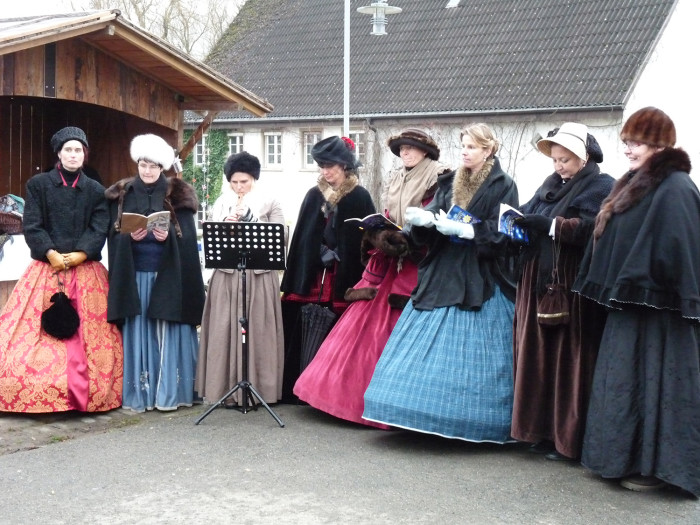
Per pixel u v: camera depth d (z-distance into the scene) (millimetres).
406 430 6031
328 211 6711
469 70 22172
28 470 5168
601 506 4695
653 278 4711
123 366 6461
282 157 24281
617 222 4863
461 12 23844
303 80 24750
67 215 6289
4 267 7695
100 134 9336
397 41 24125
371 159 22734
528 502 4730
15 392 6090
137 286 6418
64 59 7641
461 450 5613
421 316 5699
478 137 5633
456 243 5691
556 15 22156
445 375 5500
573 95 20047
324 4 26984
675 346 4746
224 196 6809
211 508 4602
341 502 4691
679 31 20234
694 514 4613
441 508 4625
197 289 6625
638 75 19609
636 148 4879
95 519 4457
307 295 6773
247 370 6391
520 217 5188
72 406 6160
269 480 5027
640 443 4848
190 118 25234
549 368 5332
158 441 5754
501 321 5668
